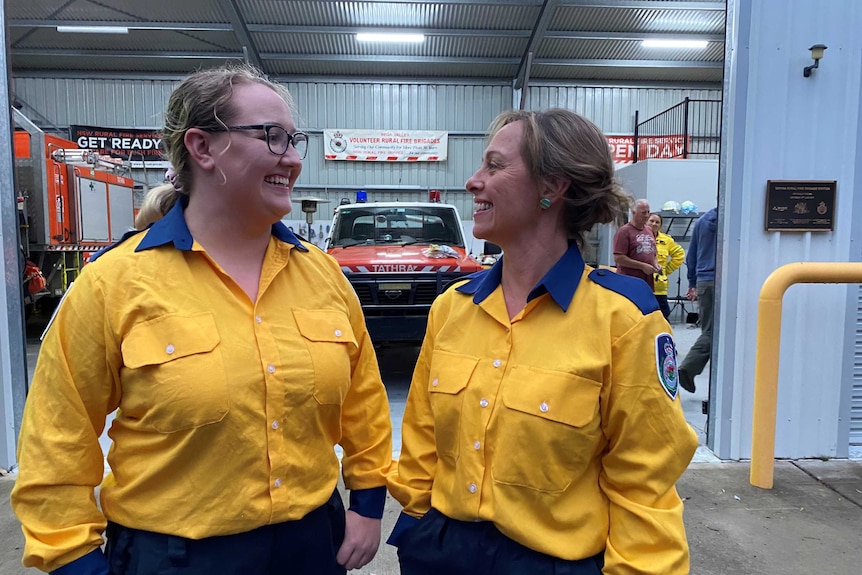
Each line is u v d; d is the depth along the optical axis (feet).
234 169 3.71
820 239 10.89
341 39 41.88
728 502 9.50
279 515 3.70
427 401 4.58
